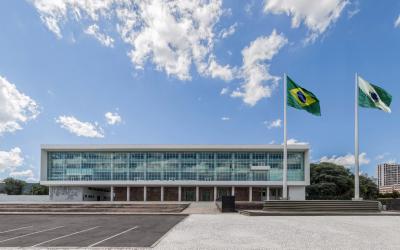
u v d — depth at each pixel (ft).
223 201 106.11
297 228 57.67
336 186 293.43
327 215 90.79
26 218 84.33
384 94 104.94
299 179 261.03
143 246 40.22
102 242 43.57
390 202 108.27
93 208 116.57
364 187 308.19
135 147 264.52
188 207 136.26
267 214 90.99
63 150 270.67
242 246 39.73
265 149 259.39
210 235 48.93
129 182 262.67
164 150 266.57
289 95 107.55
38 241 44.57
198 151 267.80
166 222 72.02
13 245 41.42
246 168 264.72
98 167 270.67
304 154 262.47
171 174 267.18
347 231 53.57
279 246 39.73
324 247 39.19
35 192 367.04
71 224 68.03
